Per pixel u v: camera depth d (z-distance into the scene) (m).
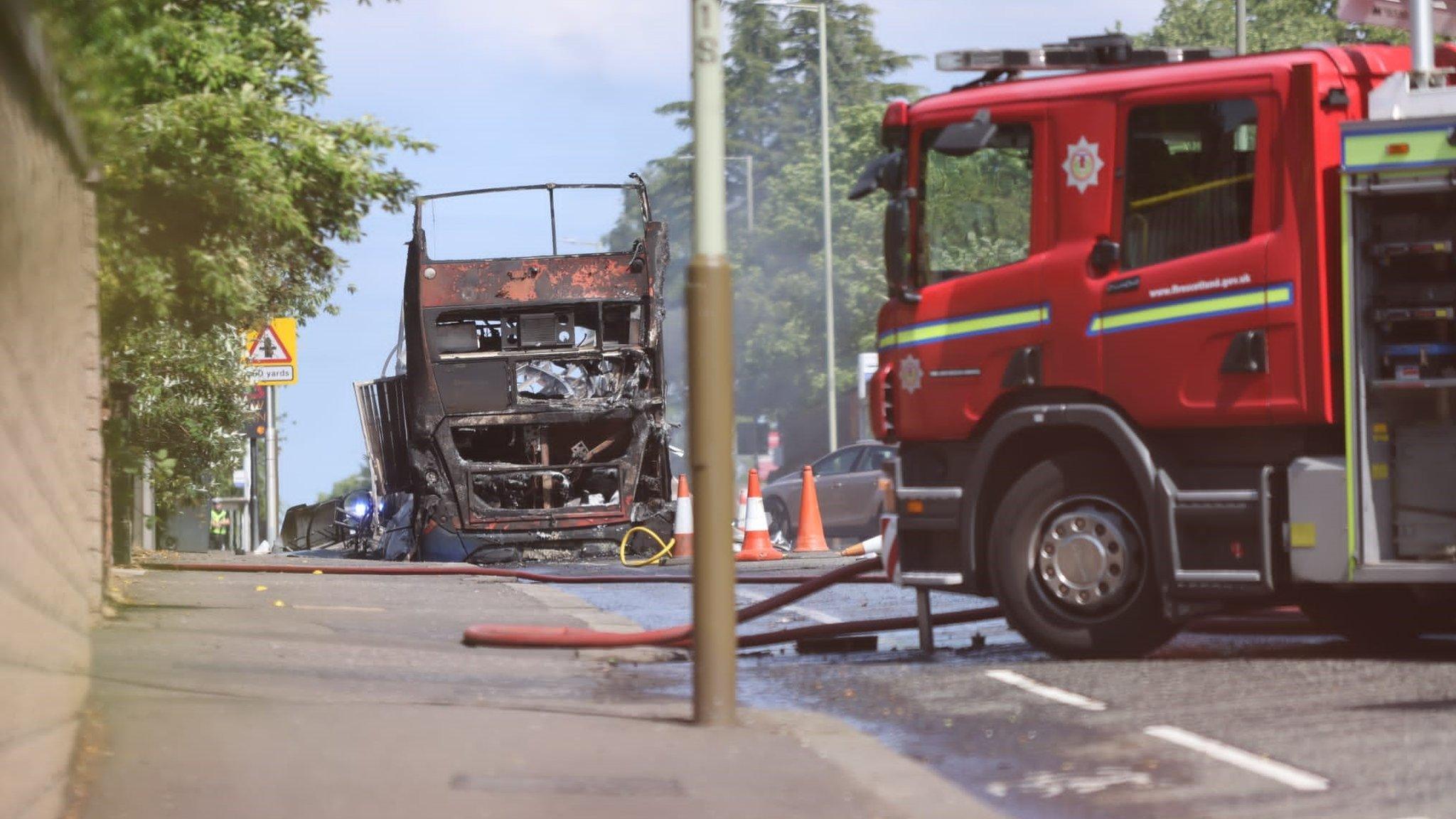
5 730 8.31
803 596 21.36
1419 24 18.12
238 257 24.27
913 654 20.61
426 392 41.47
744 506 43.19
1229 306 17.86
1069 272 18.80
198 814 10.40
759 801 11.35
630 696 16.83
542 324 41.72
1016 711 15.46
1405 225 17.39
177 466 44.16
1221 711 14.99
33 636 9.57
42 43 10.29
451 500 41.50
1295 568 17.66
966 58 19.80
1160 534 18.17
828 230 86.06
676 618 25.36
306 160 23.34
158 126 21.41
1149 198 18.44
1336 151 17.64
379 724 13.74
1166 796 11.75
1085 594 18.75
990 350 19.33
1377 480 17.47
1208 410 17.95
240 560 40.16
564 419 41.62
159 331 31.61
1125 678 17.23
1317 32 97.56
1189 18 105.31
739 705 16.53
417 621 24.19
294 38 24.50
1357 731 13.77
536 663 19.62
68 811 10.40
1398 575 17.36
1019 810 11.46
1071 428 19.05
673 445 43.12
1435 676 16.56
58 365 12.60
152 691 15.43
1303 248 17.58
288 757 12.20
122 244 22.27
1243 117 17.95
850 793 11.66
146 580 30.80
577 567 39.75
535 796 11.21
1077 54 19.88
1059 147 18.91
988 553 19.45
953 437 19.66
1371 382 17.42
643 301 41.88
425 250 41.31
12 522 8.84
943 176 19.64
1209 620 21.91
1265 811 11.23
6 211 9.02
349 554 48.69
